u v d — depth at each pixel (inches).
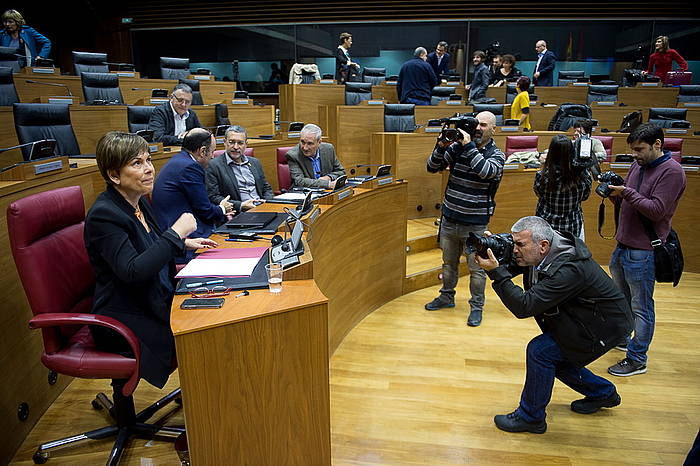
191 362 57.4
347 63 297.9
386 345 123.0
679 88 282.5
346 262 124.8
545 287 80.4
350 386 104.7
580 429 91.1
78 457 79.6
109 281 69.1
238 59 400.2
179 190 97.9
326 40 388.5
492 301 151.6
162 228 97.5
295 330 61.7
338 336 122.1
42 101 154.3
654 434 90.0
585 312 81.7
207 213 100.3
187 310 60.3
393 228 147.1
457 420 93.4
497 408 97.3
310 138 140.6
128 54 407.2
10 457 79.0
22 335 84.4
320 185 142.6
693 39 365.1
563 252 81.5
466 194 129.5
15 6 375.9
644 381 108.3
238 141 129.5
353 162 241.0
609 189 105.1
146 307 70.5
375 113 240.1
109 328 67.4
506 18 369.4
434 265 167.9
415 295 156.8
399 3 374.9
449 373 110.2
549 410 97.1
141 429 79.9
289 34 390.0
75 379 101.9
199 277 69.8
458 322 136.6
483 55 287.4
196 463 60.7
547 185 117.2
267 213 103.7
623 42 371.2
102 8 401.4
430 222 201.2
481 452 84.7
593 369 114.1
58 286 70.8
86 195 103.0
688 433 90.4
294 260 71.4
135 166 67.4
